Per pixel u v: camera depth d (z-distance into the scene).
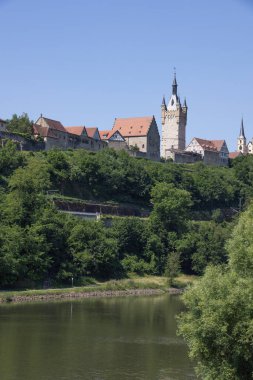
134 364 72.62
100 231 161.12
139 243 171.25
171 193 185.88
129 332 91.75
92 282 146.75
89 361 73.25
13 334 86.56
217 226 184.00
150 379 66.56
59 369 69.38
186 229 186.88
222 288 54.41
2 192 161.75
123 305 122.31
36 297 124.19
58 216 154.12
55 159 194.62
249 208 68.94
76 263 146.62
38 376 66.38
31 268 134.88
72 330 91.31
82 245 149.62
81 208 181.25
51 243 140.88
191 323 55.34
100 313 109.25
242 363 52.16
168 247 176.88
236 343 51.84
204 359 54.56
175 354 78.19
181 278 169.12
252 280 54.50
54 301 123.25
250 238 61.56
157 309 117.75
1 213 144.12
